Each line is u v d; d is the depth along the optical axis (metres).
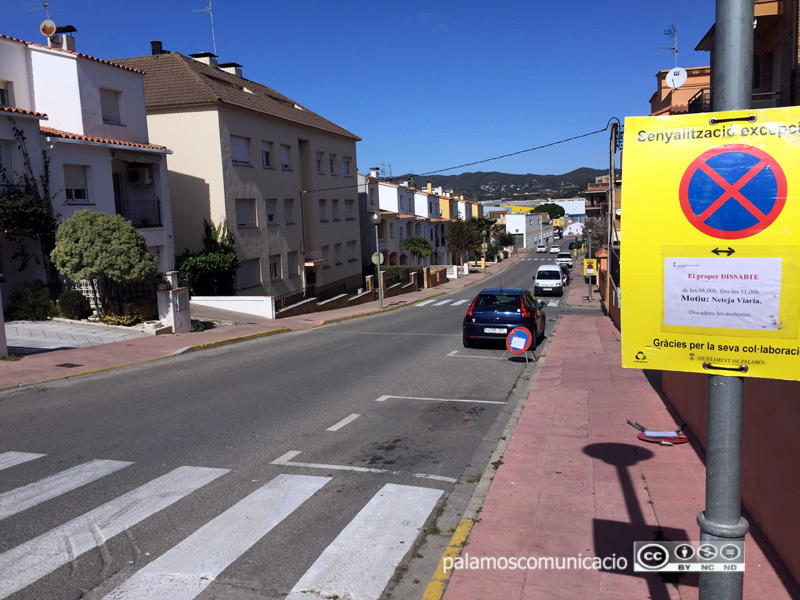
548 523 5.12
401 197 56.34
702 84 22.11
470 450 7.53
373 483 6.38
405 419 8.99
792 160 2.31
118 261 16.38
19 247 18.47
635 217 2.57
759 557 4.34
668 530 4.92
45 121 21.22
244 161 29.31
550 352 14.72
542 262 74.25
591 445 7.17
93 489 6.15
